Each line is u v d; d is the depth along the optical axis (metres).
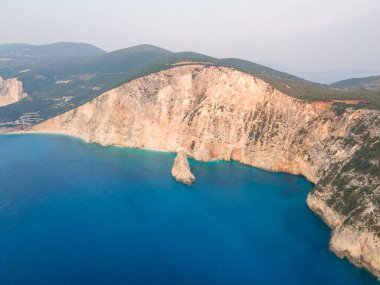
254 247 69.00
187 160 116.81
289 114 116.94
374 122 86.88
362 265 61.47
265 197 93.56
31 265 60.56
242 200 91.56
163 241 70.31
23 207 84.88
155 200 90.75
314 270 61.75
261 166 117.12
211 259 64.62
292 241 71.38
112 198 91.44
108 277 57.97
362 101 106.31
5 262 61.28
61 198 90.94
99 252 65.31
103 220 78.62
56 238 69.94
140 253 65.56
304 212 84.62
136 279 57.81
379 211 61.69
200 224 78.12
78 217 79.81
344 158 86.50
